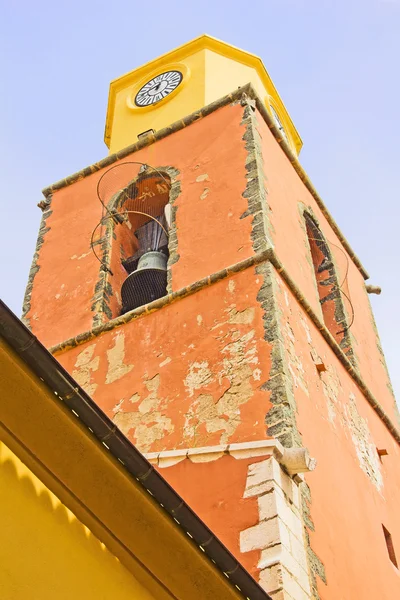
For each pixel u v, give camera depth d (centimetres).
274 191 1623
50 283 1677
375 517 1288
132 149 1858
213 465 1055
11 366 621
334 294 1777
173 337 1344
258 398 1154
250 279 1346
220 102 1794
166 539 692
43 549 598
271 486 991
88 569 630
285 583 897
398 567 1274
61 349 1466
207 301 1359
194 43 2183
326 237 1889
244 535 962
